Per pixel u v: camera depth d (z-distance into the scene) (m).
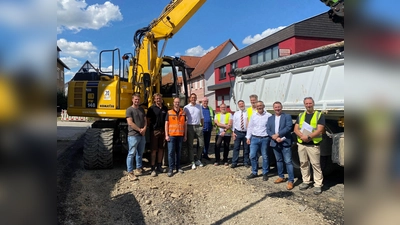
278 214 4.04
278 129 5.38
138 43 7.12
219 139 7.07
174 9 6.88
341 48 4.82
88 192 4.86
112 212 4.14
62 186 5.11
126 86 6.77
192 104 6.73
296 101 5.91
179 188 5.14
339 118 5.08
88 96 6.67
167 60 7.61
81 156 8.08
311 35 17.48
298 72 5.85
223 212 4.21
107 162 6.20
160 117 6.21
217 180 5.67
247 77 7.60
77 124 19.58
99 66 7.13
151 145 6.18
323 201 4.52
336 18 4.87
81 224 3.71
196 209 4.35
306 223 3.73
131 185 5.27
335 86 4.97
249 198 4.68
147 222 3.88
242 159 7.92
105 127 7.24
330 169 5.52
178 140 6.31
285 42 18.03
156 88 7.29
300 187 5.12
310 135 4.82
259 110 5.92
